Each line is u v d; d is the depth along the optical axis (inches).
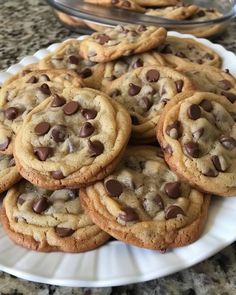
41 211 6.6
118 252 6.2
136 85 8.2
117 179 6.7
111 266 5.9
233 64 9.8
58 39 12.4
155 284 6.2
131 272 5.8
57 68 9.4
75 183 6.6
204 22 11.3
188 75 8.6
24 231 6.5
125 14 11.7
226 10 12.7
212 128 7.0
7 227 6.6
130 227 6.2
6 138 7.5
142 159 7.2
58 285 6.0
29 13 13.8
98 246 6.3
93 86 9.0
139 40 9.3
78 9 11.7
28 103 7.9
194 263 5.9
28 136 7.0
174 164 6.7
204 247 6.0
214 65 9.7
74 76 8.5
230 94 8.2
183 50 10.1
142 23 11.2
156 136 7.3
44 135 7.0
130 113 7.8
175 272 5.9
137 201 6.5
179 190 6.6
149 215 6.4
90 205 6.5
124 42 9.2
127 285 6.2
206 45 10.3
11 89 8.4
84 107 7.3
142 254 6.1
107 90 8.4
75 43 10.2
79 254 6.2
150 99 8.0
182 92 7.6
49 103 7.6
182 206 6.4
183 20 12.0
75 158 6.7
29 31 12.8
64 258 6.2
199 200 6.6
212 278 6.3
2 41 12.3
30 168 6.7
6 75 9.6
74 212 6.7
